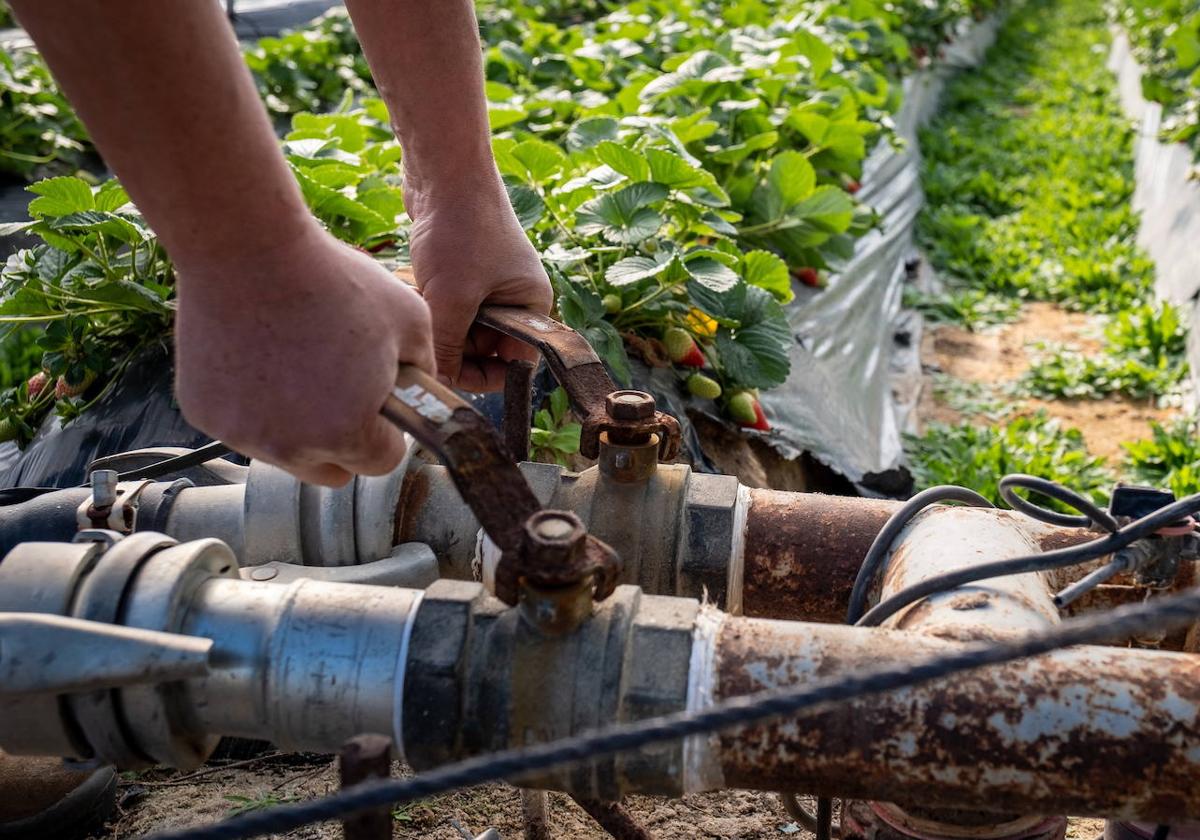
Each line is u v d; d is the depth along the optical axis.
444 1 1.55
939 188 8.02
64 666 1.23
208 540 1.43
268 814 1.01
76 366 2.88
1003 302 6.32
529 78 5.77
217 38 1.02
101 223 2.73
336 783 2.10
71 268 2.90
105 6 0.95
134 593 1.34
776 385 3.14
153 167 1.04
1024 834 1.41
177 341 1.19
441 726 1.32
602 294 3.19
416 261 1.71
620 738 0.98
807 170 4.04
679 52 5.91
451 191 1.68
